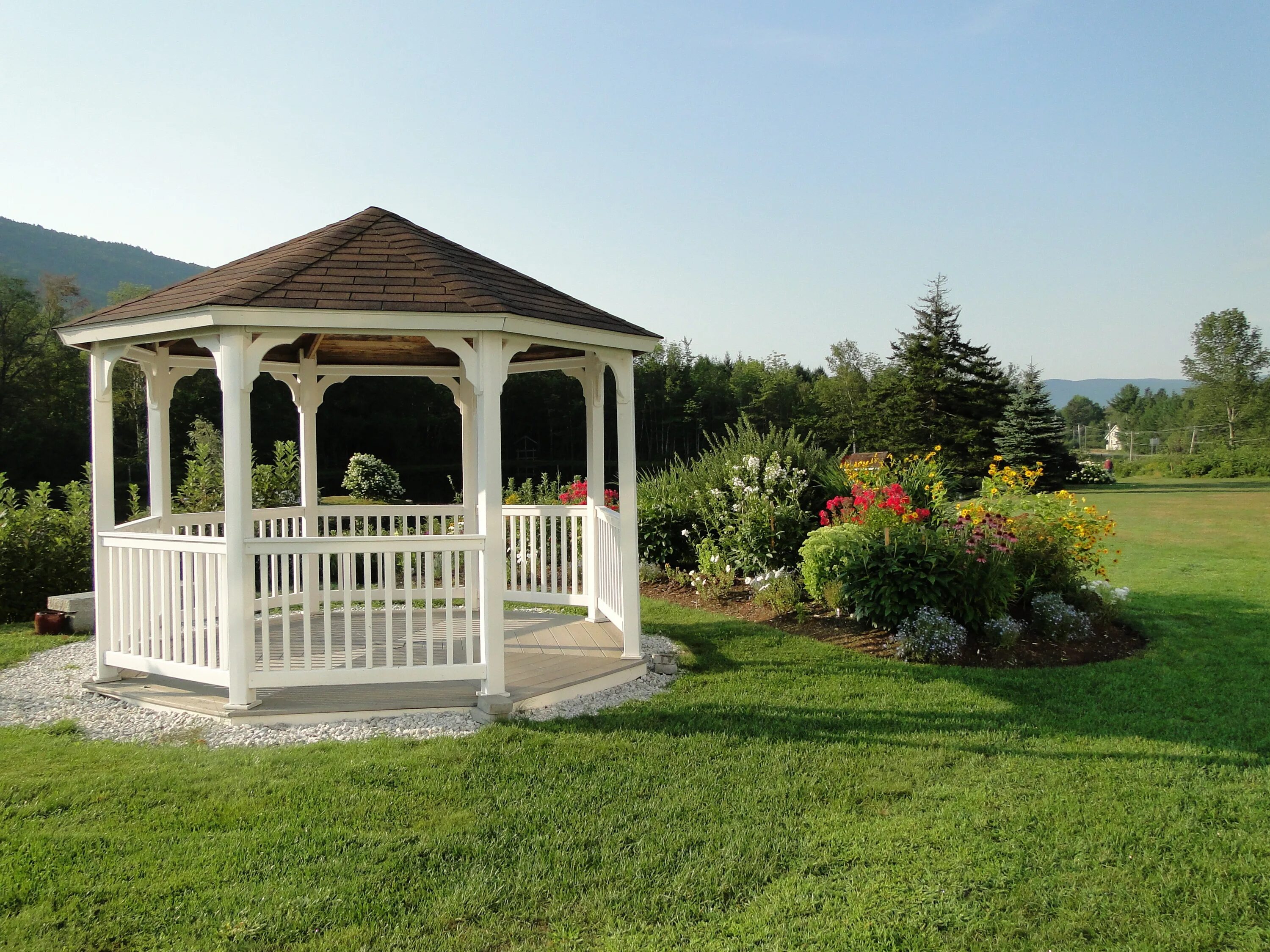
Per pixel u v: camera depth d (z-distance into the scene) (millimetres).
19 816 3486
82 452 34625
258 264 5285
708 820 3527
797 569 9102
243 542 4730
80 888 2889
